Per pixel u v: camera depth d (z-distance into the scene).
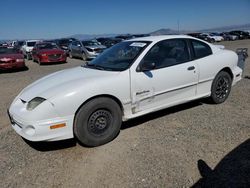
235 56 5.47
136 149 3.59
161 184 2.81
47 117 3.35
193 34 40.12
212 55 5.03
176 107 5.21
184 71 4.47
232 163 3.14
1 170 3.25
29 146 3.86
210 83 5.02
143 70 4.03
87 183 2.91
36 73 11.68
